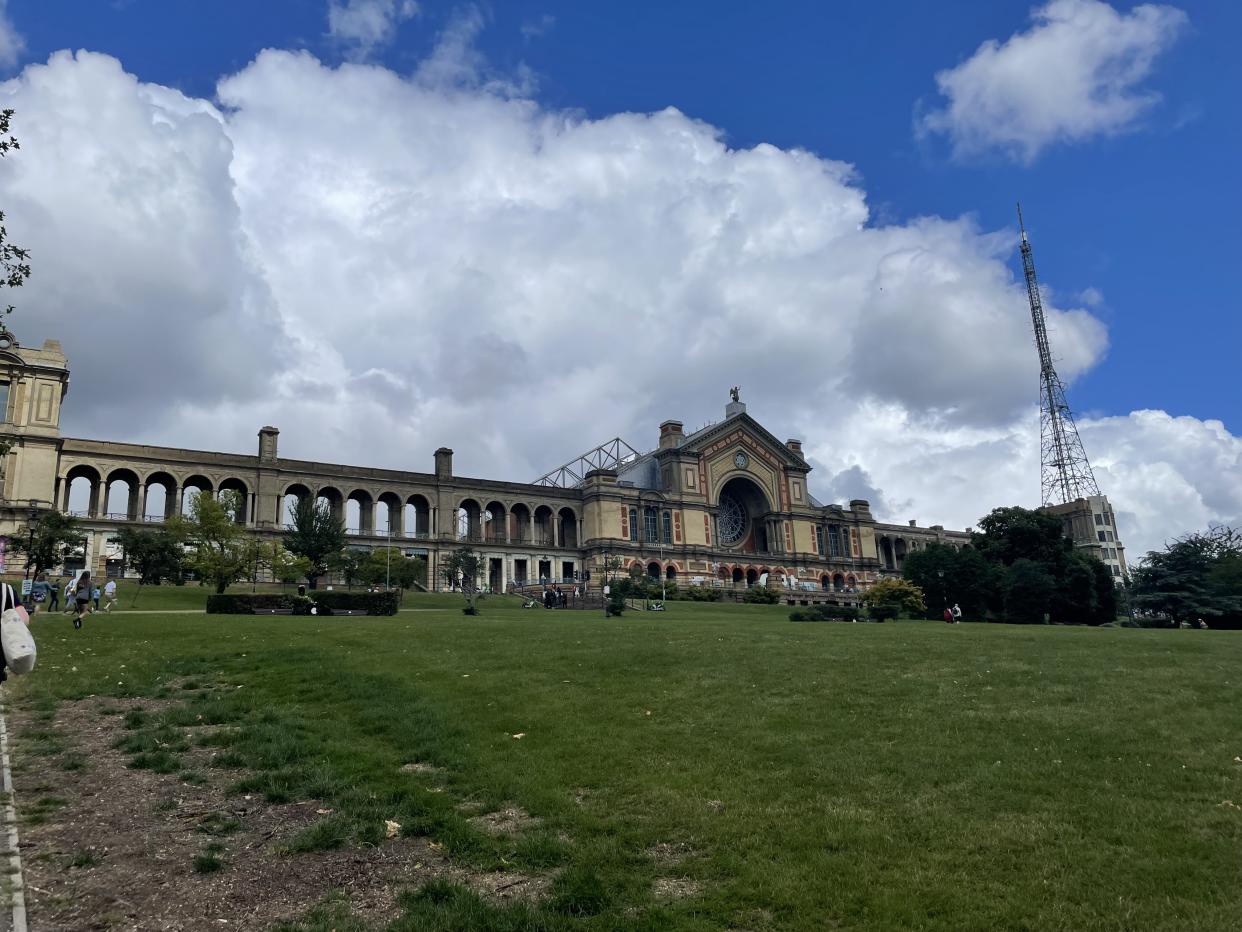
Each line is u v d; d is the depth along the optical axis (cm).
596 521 11056
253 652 2498
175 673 2184
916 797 1202
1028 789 1223
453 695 1894
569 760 1415
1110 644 2773
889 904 898
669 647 2545
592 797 1255
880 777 1288
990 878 956
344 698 1884
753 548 12469
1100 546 15500
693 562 11381
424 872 1007
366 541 9969
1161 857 994
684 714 1700
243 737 1560
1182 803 1157
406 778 1334
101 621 3544
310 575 7944
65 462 8344
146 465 8762
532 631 3206
